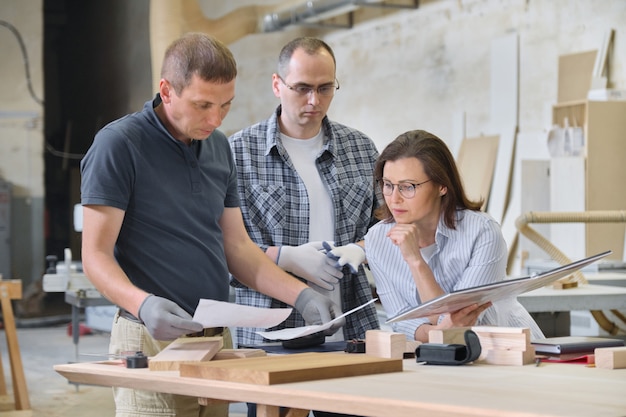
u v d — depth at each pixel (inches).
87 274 102.7
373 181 149.1
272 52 567.5
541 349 99.2
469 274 117.7
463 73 414.6
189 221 109.3
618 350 91.4
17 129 594.6
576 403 68.8
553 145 343.0
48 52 806.5
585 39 351.6
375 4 451.5
